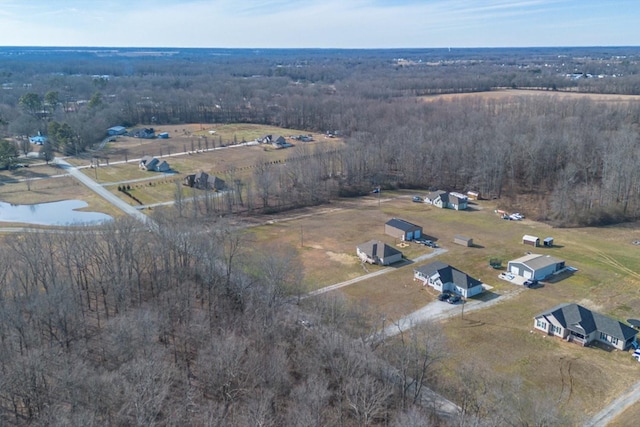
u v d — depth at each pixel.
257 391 47.69
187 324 60.84
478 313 70.38
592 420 49.12
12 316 53.22
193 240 74.69
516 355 60.34
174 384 49.84
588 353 61.06
